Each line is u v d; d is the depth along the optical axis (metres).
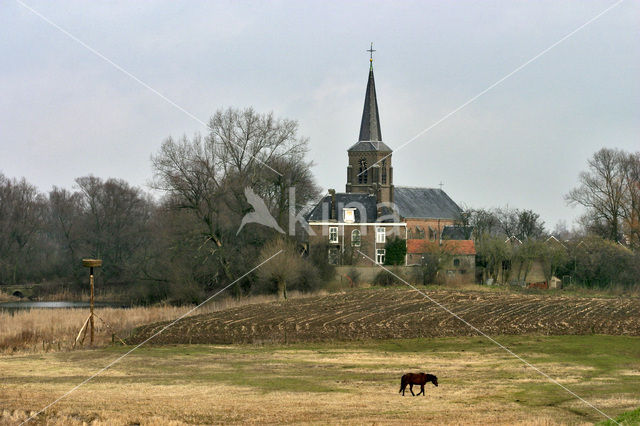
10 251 142.38
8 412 36.88
